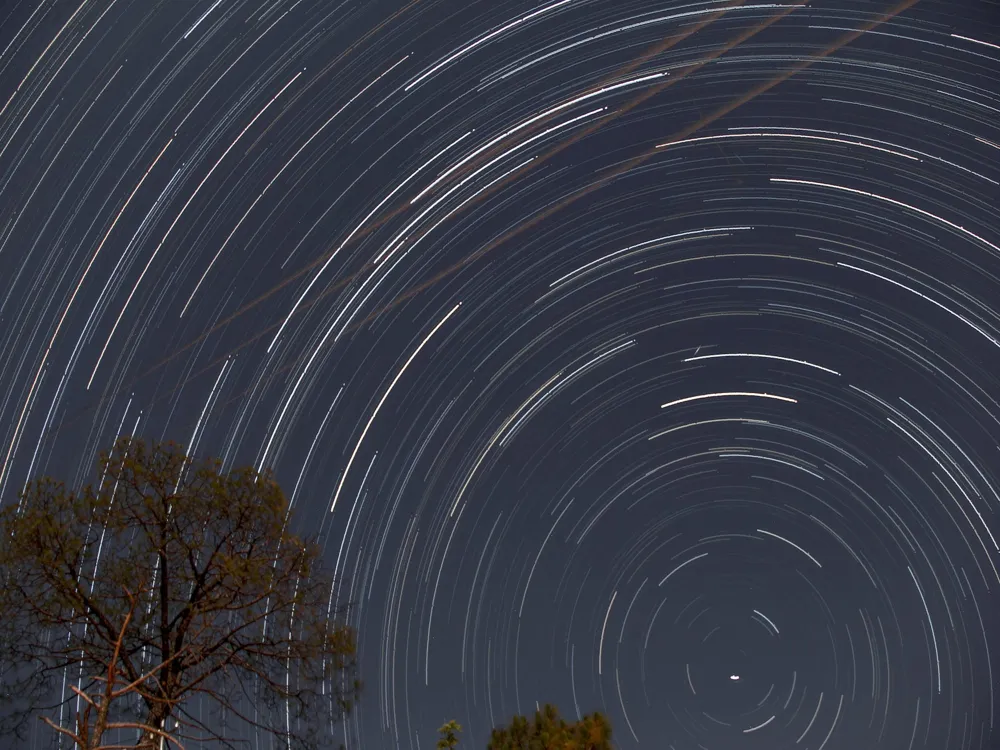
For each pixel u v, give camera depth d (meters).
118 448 10.10
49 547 9.40
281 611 9.85
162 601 9.64
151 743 6.80
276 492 10.17
